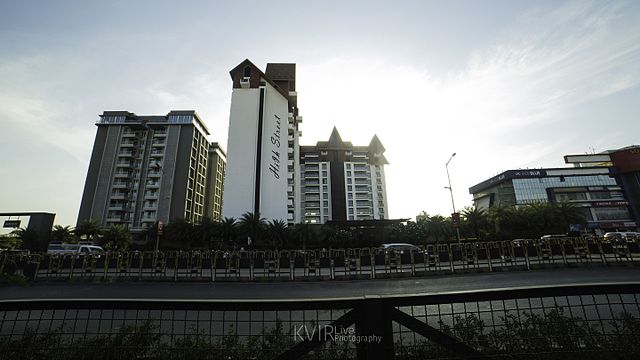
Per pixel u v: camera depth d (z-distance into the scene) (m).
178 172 74.25
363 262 24.17
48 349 2.86
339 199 98.12
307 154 103.31
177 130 77.12
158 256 23.62
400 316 2.54
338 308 2.55
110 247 51.00
